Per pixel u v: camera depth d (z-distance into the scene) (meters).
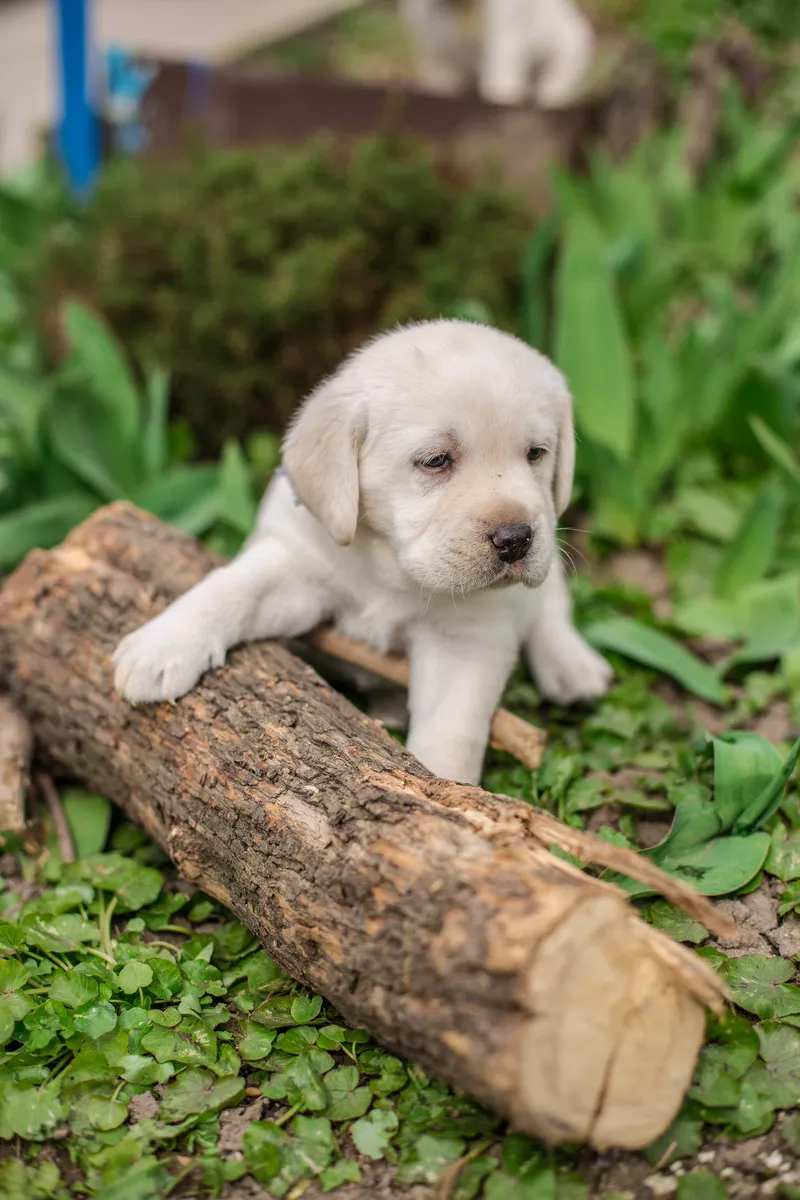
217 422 1.23
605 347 1.12
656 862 0.89
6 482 1.14
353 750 0.85
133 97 1.59
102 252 1.25
